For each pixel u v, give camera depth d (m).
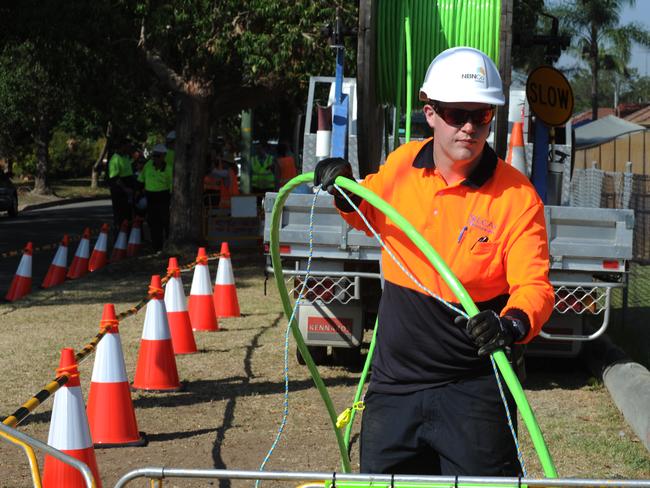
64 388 5.46
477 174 3.48
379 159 9.52
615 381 7.89
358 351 8.80
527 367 9.02
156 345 8.12
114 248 19.64
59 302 13.22
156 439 6.71
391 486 2.80
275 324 11.39
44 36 17.88
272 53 15.91
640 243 14.05
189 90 18.86
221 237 21.03
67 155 67.19
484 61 3.45
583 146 27.22
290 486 5.70
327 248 7.98
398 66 8.45
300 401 7.75
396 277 3.59
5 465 6.10
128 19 17.61
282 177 24.73
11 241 24.78
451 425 3.51
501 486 2.73
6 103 43.47
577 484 2.69
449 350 3.50
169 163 20.64
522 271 3.38
